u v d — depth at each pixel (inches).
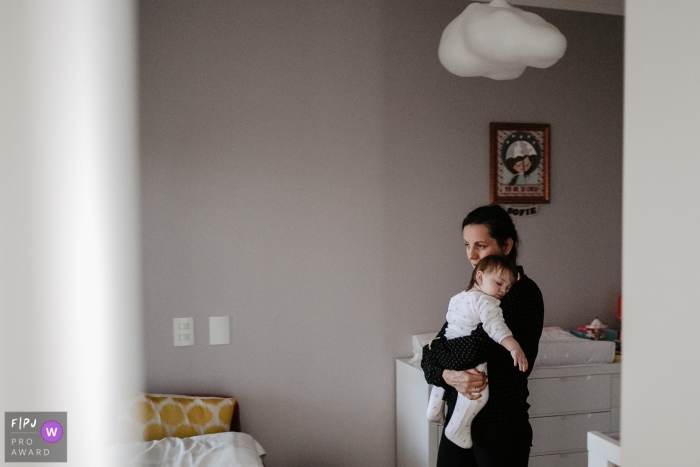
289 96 98.4
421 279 104.3
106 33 16.0
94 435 13.5
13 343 12.4
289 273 99.0
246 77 96.7
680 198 31.5
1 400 12.4
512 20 66.9
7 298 12.4
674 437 31.9
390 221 102.9
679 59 31.7
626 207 36.0
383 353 103.0
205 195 95.4
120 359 16.1
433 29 103.9
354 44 100.8
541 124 108.5
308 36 99.0
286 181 98.6
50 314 12.9
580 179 111.6
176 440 83.8
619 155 113.2
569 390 93.6
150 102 92.9
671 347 32.2
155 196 93.4
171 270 94.3
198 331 95.7
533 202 108.6
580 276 112.1
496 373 69.9
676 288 31.9
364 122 101.5
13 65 12.5
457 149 105.6
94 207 14.2
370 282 102.2
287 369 99.1
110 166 16.1
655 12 33.5
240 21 96.2
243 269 97.1
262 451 88.3
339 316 101.0
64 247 13.2
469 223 78.1
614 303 113.9
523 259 109.3
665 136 32.7
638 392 34.9
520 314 70.6
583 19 110.8
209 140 95.4
